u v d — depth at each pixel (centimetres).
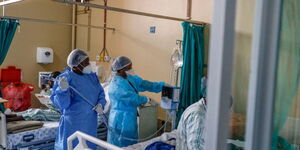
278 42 65
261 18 62
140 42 408
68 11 509
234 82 68
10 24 336
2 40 328
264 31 63
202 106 192
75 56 253
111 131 295
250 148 65
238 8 65
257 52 63
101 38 470
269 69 64
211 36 61
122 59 297
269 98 64
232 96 68
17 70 432
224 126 61
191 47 312
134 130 293
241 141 71
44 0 475
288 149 81
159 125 383
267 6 62
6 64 443
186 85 311
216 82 60
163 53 378
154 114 334
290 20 70
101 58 464
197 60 317
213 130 62
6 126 268
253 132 64
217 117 61
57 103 243
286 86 74
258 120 65
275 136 75
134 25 416
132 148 253
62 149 250
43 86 418
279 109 73
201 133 181
